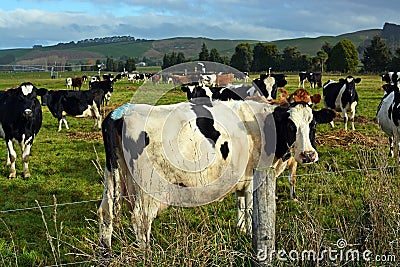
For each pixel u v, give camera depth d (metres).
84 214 8.32
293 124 6.87
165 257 4.76
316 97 9.07
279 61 85.94
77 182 10.76
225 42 178.00
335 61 83.06
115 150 5.91
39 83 56.94
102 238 5.66
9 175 11.28
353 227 5.46
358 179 9.27
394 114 11.37
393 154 11.98
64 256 6.34
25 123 11.14
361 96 32.41
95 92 20.16
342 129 17.66
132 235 6.04
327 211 6.44
